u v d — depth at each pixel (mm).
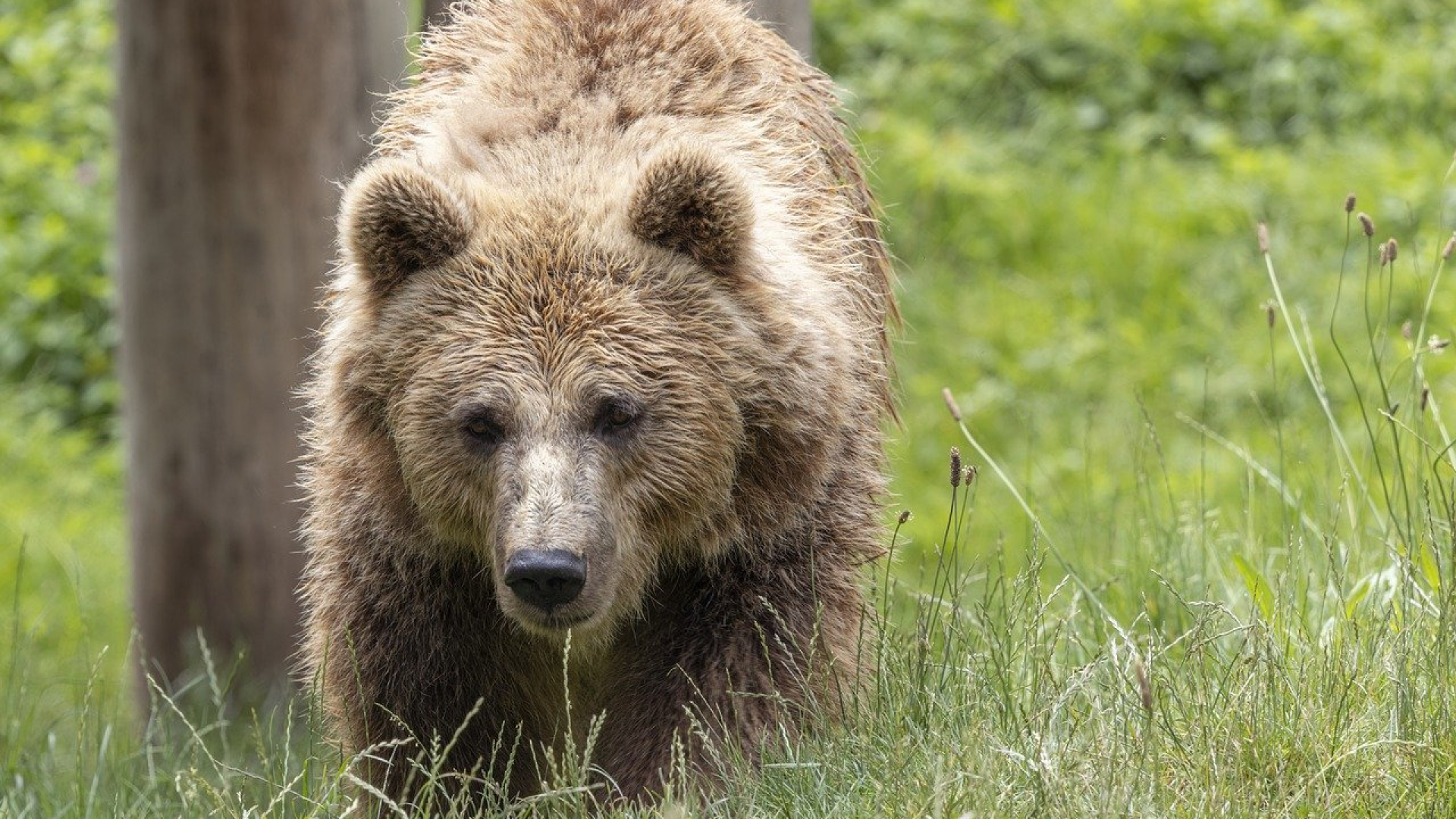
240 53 14477
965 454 19547
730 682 8422
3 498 20719
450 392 8133
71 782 10234
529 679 9188
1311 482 10789
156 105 14648
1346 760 7363
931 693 8172
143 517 15289
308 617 9695
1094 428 19469
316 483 9102
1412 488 11672
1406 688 7641
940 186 23297
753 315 8398
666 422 8156
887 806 7254
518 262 8273
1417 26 24953
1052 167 23688
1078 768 7438
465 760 8836
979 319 21547
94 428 22859
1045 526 12539
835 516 8773
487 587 8758
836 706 8414
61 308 23625
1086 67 24844
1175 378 20062
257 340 14906
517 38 9461
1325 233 21469
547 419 8016
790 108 9758
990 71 24953
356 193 8312
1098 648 8859
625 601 8367
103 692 11883
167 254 14844
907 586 9844
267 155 14609
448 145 8906
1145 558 10672
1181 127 23953
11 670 12148
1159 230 22328
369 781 8766
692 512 8312
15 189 24594
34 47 26234
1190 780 7324
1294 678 8000
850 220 10031
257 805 8500
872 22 25734
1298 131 23547
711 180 8180
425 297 8312
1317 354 19422
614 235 8328
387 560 8703
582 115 9023
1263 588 9336
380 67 14859
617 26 9422
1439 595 8273
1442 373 18031
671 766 7785
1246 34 24641
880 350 10250
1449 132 23094
